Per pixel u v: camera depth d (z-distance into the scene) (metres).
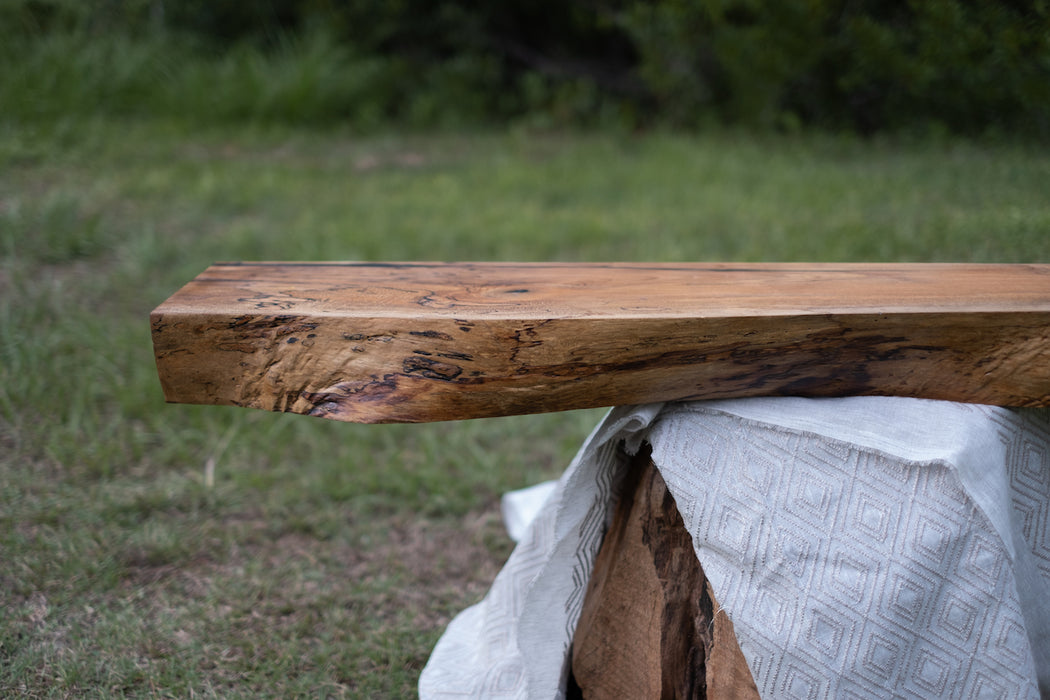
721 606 1.43
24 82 7.59
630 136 9.13
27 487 2.59
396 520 2.64
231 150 7.82
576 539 1.66
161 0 10.24
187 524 2.53
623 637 1.73
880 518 1.39
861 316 1.40
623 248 4.98
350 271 1.75
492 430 3.21
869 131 6.88
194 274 4.41
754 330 1.39
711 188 5.95
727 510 1.44
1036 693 1.37
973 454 1.39
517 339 1.35
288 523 2.58
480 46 11.05
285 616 2.15
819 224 4.61
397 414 1.38
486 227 5.37
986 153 4.60
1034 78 4.13
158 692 1.83
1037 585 1.52
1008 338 1.42
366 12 10.84
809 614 1.37
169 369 1.42
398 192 6.38
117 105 8.34
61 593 2.13
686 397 1.45
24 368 3.26
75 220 5.00
